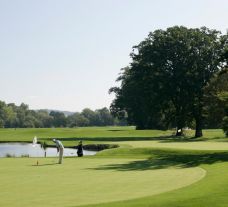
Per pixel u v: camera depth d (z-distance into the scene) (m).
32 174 22.59
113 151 40.09
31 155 45.31
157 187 17.67
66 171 24.06
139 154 38.66
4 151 52.75
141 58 82.75
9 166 27.17
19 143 70.44
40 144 64.31
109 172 23.52
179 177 20.84
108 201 14.71
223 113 61.75
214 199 14.45
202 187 17.20
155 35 82.50
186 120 85.62
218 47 79.31
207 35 81.50
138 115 109.12
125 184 18.61
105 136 87.75
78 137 83.88
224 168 24.33
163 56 81.00
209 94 67.75
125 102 110.06
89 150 53.03
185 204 13.74
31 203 14.45
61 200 14.95
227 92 61.59
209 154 35.56
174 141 61.75
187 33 80.88
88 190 17.03
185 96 80.69
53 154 47.12
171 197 15.09
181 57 80.69
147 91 83.00
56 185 18.41
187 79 78.81
